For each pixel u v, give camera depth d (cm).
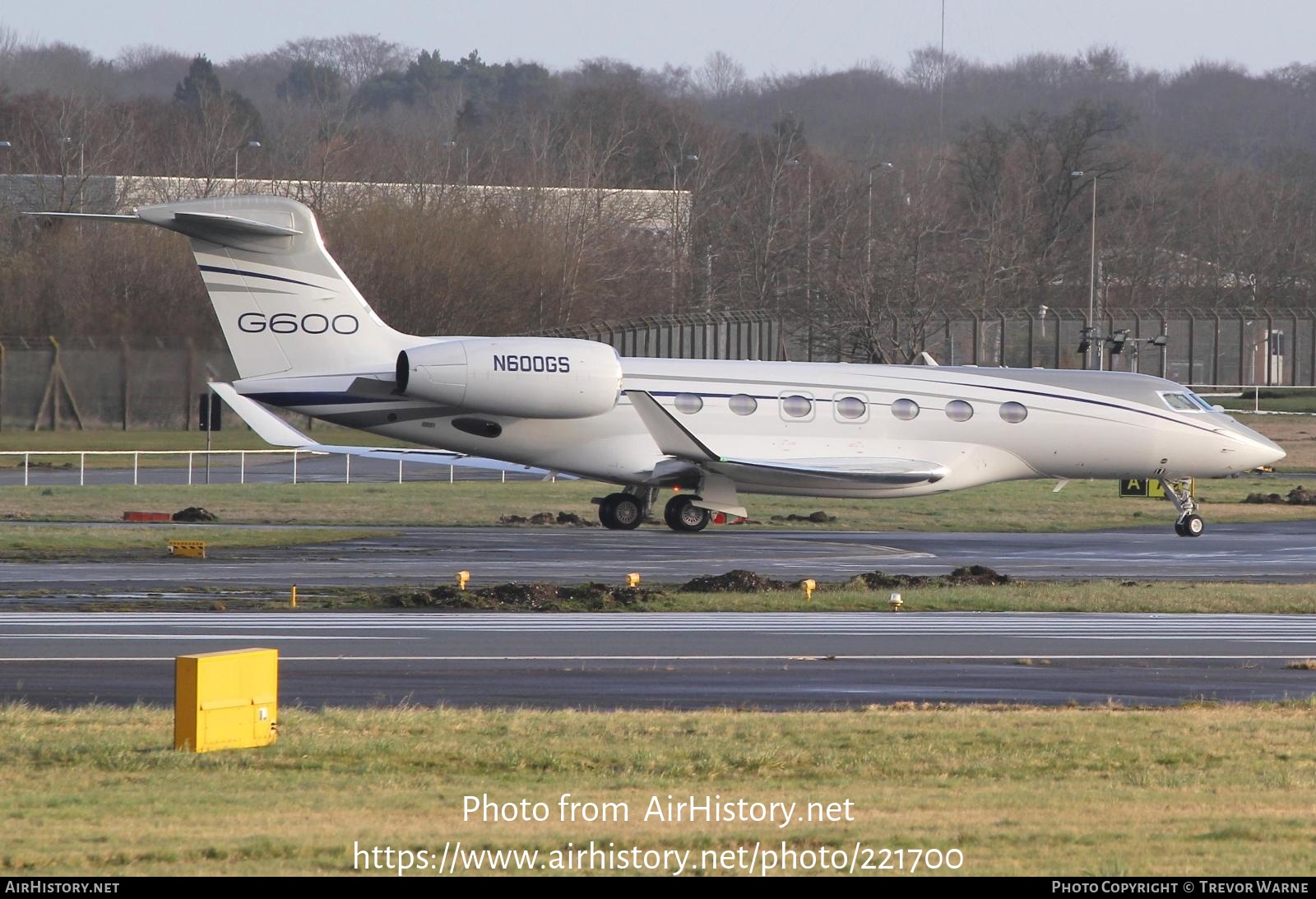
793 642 7388
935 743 4891
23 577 9412
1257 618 8488
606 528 13250
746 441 12725
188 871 3244
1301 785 4334
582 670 6512
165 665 6431
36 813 3772
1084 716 5403
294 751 4578
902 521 14338
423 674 6372
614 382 12369
